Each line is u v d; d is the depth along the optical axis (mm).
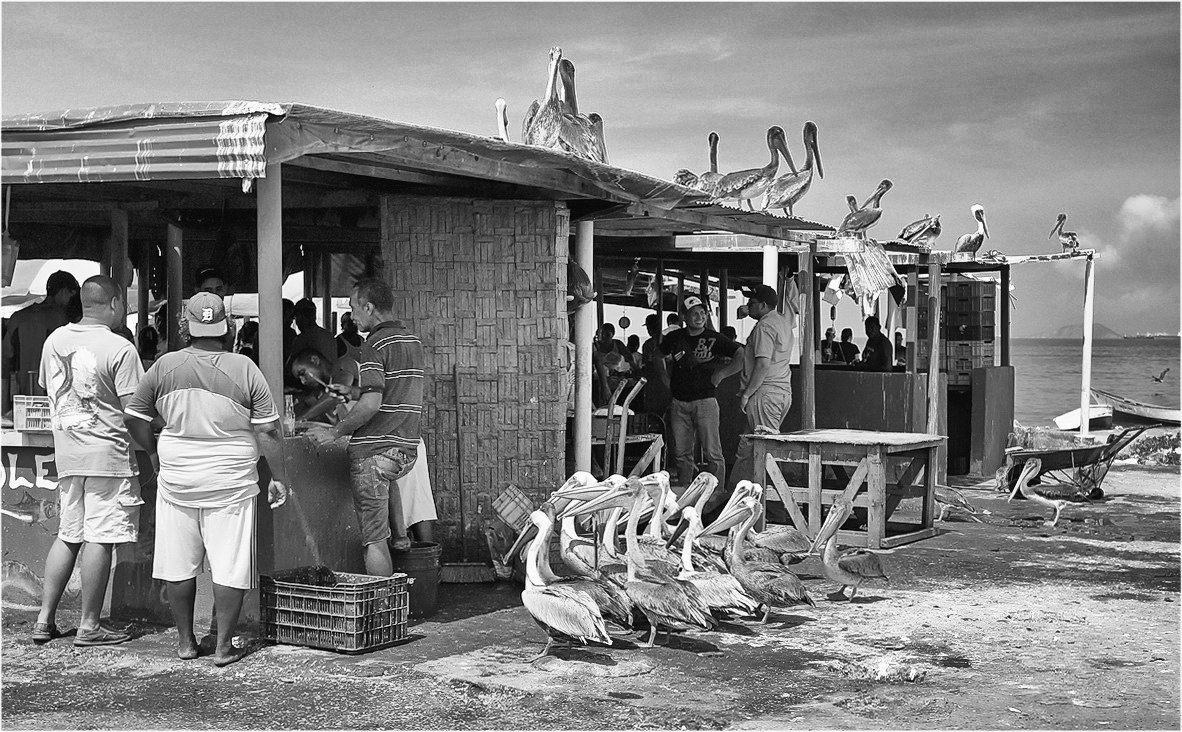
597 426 13242
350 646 7383
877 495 11969
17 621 8008
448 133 7898
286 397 8680
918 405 17469
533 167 9406
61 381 7496
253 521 7254
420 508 9055
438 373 10102
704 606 7828
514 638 7895
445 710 6332
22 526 8211
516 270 10102
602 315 19297
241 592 7203
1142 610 9133
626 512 9953
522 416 10094
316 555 8086
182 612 7234
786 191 14516
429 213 10117
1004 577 10500
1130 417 32219
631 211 11898
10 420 8664
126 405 7512
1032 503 15828
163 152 7105
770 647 7812
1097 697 6754
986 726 6199
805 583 10062
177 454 7121
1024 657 7664
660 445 12875
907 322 18219
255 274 12312
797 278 16234
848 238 15211
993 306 19703
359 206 11180
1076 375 107000
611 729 6051
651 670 7176
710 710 6395
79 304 10148
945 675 7195
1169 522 14133
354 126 7512
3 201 10156
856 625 8516
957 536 12914
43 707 6344
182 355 7191
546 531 7430
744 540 8625
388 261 10148
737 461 14398
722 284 19922
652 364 15695
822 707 6488
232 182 9914
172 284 11781
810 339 15078
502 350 10109
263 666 7121
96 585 7512
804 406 15039
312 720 6156
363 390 8070
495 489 10094
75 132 7312
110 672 6973
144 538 7961
